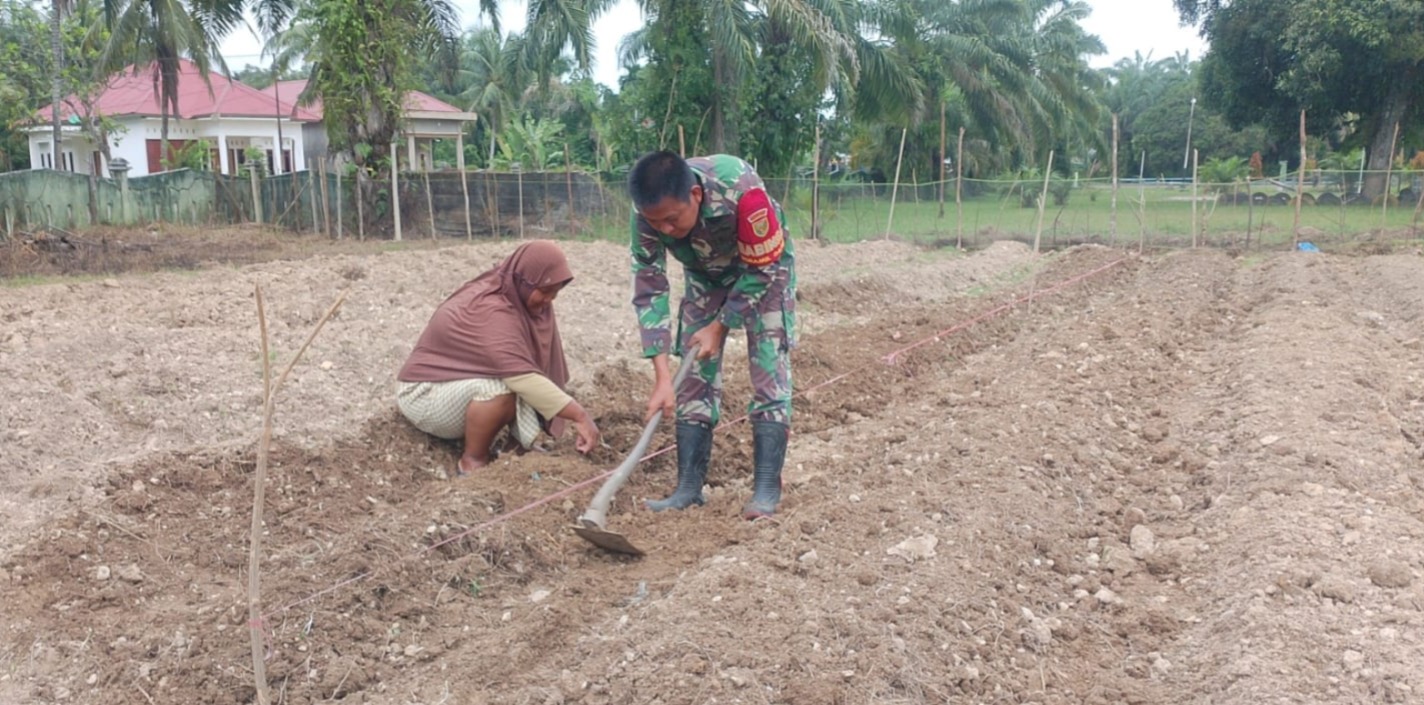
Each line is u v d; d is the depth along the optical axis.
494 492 4.84
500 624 3.88
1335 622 3.70
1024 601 4.00
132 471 4.96
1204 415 6.46
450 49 21.20
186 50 25.62
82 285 9.69
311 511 4.97
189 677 3.45
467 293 5.82
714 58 22.61
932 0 35.34
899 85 24.69
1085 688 3.50
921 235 19.45
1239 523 4.65
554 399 5.50
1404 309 10.41
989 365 8.30
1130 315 10.01
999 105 35.56
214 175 21.94
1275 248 17.47
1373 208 19.34
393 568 4.04
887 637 3.53
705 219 4.27
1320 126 33.62
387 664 3.62
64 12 24.95
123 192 20.38
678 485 5.01
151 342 6.95
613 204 19.16
